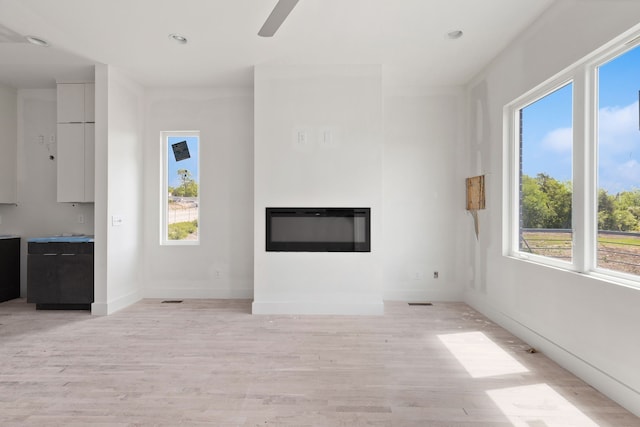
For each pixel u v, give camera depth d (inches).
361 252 151.7
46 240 154.6
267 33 91.4
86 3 105.7
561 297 101.3
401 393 85.7
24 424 73.2
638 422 73.7
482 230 155.8
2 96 172.9
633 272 82.3
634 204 82.2
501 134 139.3
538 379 92.8
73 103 163.9
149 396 84.3
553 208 112.4
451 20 115.3
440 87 176.4
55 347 114.6
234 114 180.5
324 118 151.9
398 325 136.9
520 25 118.2
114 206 156.3
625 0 79.6
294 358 106.0
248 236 180.7
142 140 178.9
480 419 75.0
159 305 165.9
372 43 131.6
